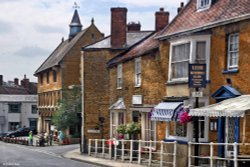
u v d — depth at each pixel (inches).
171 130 968.9
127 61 1228.5
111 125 1296.8
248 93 780.0
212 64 871.1
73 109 2058.3
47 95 2682.1
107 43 1409.9
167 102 968.3
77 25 2755.9
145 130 1092.5
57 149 1692.9
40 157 1253.7
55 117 2076.8
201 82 794.8
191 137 880.3
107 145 1326.3
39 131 2817.4
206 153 863.1
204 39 881.5
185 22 977.5
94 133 1381.6
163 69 1024.2
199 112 721.0
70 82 2395.4
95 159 1117.1
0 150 1608.0
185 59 925.8
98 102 1379.2
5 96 3356.3
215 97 847.7
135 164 956.0
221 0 941.8
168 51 1007.0
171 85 967.6
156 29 1355.8
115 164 966.4
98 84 1382.9
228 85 822.5
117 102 1263.5
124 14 1403.8
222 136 835.4
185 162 836.0
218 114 683.4
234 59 831.7
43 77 2775.6
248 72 782.5
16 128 3336.6
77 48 2422.5
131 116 1192.2
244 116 697.0
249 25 786.2
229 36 839.7
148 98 1103.0
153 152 930.7
